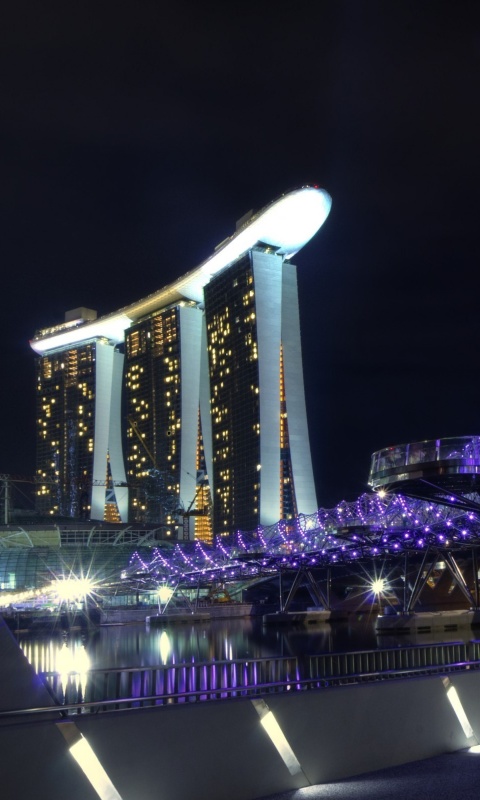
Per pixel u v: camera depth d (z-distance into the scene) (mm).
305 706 11391
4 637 9398
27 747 9047
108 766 9508
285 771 10898
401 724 12375
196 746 10242
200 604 152625
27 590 149375
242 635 92375
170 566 139750
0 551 160750
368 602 141625
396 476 41688
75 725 9430
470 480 40750
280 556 111812
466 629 94688
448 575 131875
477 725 13469
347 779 11359
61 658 59500
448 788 10656
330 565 119500
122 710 9961
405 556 102125
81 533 190500
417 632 91375
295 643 75375
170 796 9859
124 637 91125
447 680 13328
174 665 14258
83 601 144875
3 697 9141
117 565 164125
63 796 9133
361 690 12055
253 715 10859
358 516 101188
